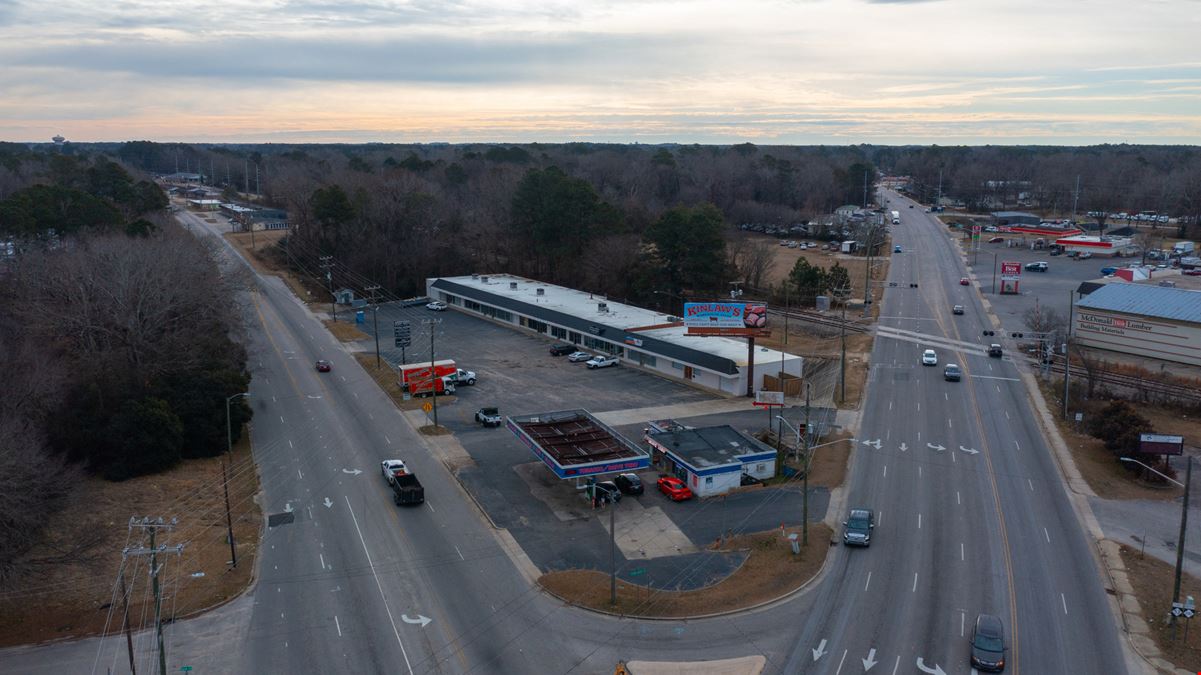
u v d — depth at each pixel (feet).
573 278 450.71
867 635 127.03
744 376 260.21
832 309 400.06
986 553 153.99
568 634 128.47
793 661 120.47
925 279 469.16
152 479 192.34
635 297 412.77
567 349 318.86
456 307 422.00
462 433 225.97
